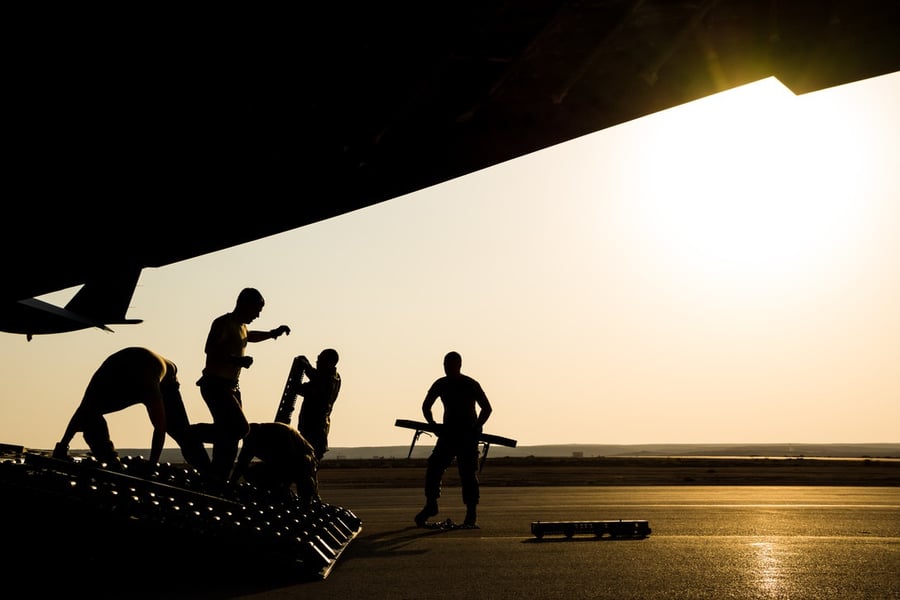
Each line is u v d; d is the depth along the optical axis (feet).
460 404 41.83
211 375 31.09
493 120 31.45
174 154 32.68
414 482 100.27
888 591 23.50
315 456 37.27
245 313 31.81
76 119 30.76
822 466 211.61
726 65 28.94
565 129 31.48
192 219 35.76
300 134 31.91
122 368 28.43
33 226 35.68
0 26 27.02
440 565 28.66
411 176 33.94
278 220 36.42
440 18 27.22
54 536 22.29
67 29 27.35
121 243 37.50
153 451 28.55
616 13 26.53
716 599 22.38
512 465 224.33
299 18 27.58
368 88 30.04
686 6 26.45
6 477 21.68
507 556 30.81
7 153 32.17
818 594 23.08
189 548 24.30
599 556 30.60
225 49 28.63
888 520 45.09
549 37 27.61
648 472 150.30
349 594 23.13
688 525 42.37
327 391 40.73
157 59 28.68
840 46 28.09
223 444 31.22
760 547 33.09
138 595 22.62
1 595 21.79
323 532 30.58
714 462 282.36
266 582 25.25
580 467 199.11
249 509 27.27
